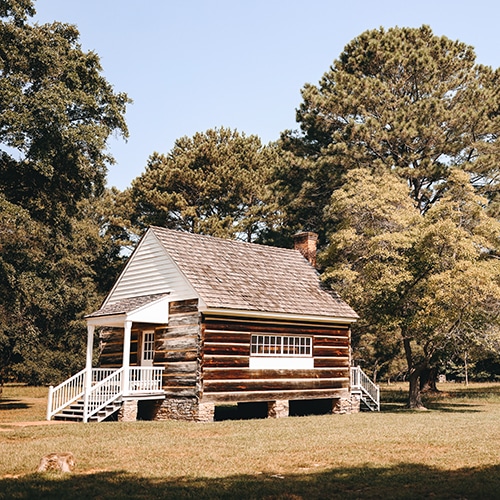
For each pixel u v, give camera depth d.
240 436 14.99
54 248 33.28
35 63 25.80
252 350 21.78
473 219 25.91
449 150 34.78
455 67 37.69
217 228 43.88
